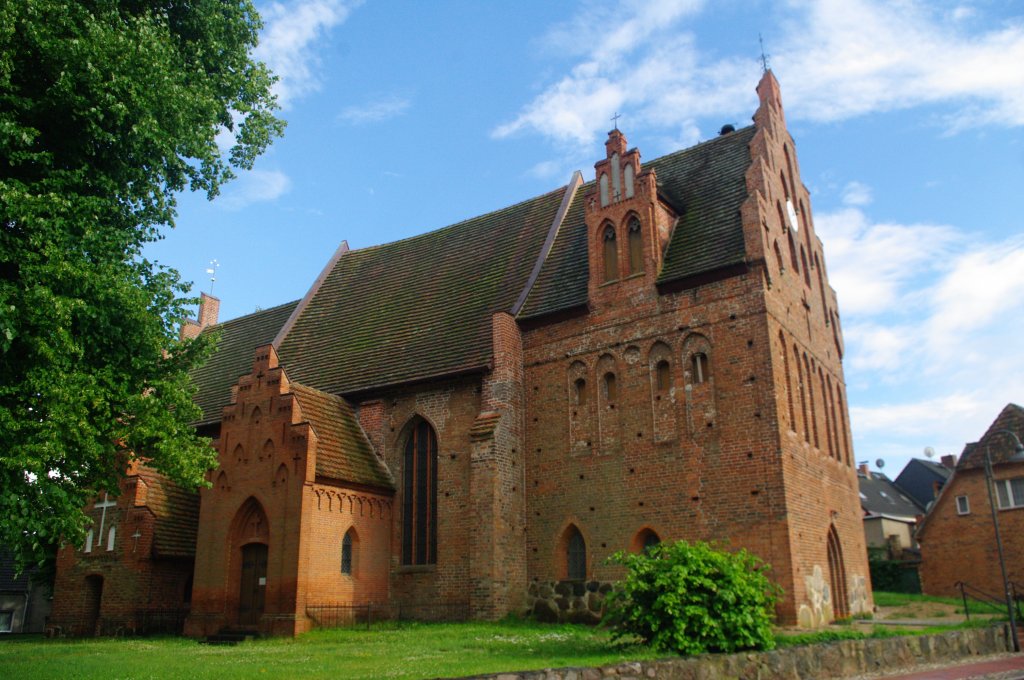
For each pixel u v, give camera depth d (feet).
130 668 57.52
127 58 56.34
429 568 94.48
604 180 98.94
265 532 90.79
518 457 95.55
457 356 100.94
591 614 85.97
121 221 62.90
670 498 84.17
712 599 57.26
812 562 80.89
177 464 62.75
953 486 150.20
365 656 61.11
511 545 91.30
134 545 101.35
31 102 53.72
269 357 95.76
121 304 56.08
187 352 65.67
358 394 106.63
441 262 125.29
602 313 94.58
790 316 91.50
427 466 99.71
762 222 86.84
